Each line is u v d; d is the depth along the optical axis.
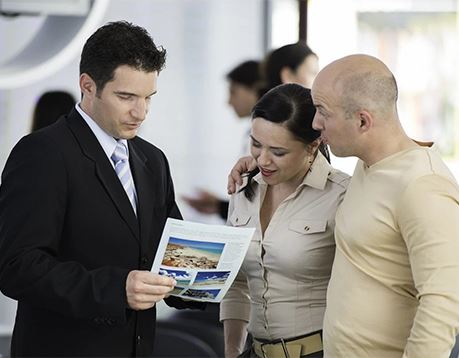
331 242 4.03
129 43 3.72
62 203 3.79
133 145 4.12
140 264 3.94
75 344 3.90
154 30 7.07
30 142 3.83
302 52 6.36
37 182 3.75
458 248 3.53
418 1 7.11
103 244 3.86
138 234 3.94
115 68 3.72
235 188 4.28
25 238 3.71
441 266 3.51
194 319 6.13
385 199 3.63
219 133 7.23
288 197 4.08
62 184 3.79
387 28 7.09
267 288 4.11
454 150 7.25
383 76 3.70
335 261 3.82
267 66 6.45
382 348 3.73
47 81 6.90
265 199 4.20
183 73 7.13
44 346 3.91
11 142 6.89
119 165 3.97
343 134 3.72
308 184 4.06
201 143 7.21
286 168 3.97
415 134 7.26
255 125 3.95
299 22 6.88
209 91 7.19
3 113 6.86
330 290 3.81
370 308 3.70
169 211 4.23
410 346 3.58
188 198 6.67
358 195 3.74
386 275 3.69
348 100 3.67
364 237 3.67
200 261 3.79
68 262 3.76
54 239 3.78
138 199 3.99
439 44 7.16
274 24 7.17
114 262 3.88
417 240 3.54
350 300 3.73
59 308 3.71
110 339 3.94
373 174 3.71
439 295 3.50
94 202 3.85
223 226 3.81
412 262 3.58
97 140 3.91
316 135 3.94
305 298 4.07
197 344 5.13
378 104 3.67
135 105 3.77
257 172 4.20
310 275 4.05
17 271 3.68
